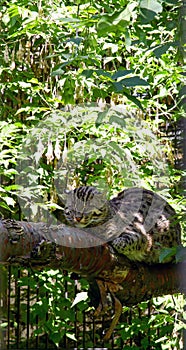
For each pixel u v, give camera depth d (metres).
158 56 3.39
